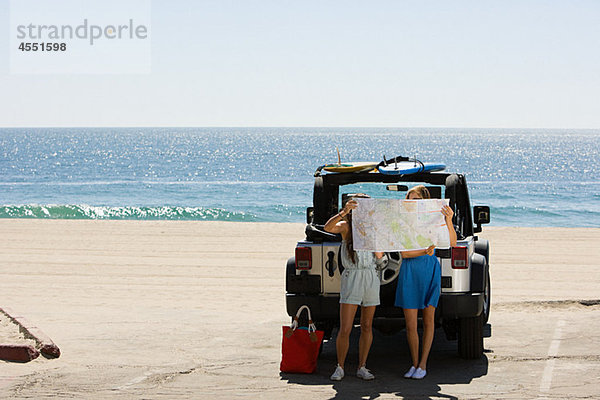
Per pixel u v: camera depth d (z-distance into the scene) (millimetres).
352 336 7949
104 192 50281
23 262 14594
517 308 9641
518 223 32125
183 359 6617
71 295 10930
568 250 16672
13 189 52719
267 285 11977
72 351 6941
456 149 173125
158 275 13023
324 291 6332
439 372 6125
